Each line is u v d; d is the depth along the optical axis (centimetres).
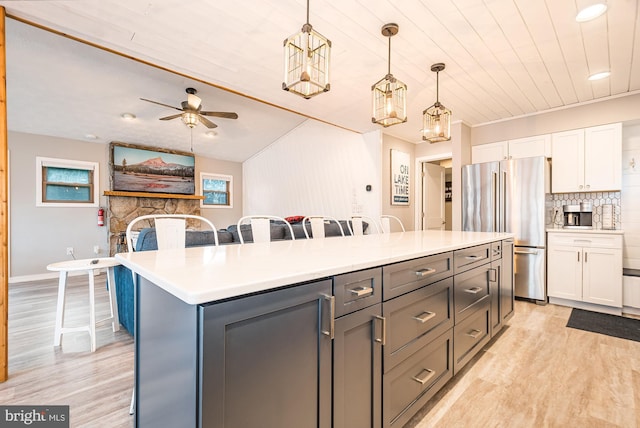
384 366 125
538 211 343
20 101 420
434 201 573
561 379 185
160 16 195
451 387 177
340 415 106
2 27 182
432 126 248
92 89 423
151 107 484
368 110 376
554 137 369
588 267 319
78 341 242
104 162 558
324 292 99
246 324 79
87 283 445
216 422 73
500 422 147
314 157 583
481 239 215
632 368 197
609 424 146
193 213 656
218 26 206
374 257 125
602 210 356
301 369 93
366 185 491
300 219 517
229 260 116
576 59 256
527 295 349
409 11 195
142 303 113
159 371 96
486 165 382
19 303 342
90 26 204
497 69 273
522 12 197
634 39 226
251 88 311
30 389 174
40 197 492
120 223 556
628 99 323
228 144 657
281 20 201
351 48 237
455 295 177
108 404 161
